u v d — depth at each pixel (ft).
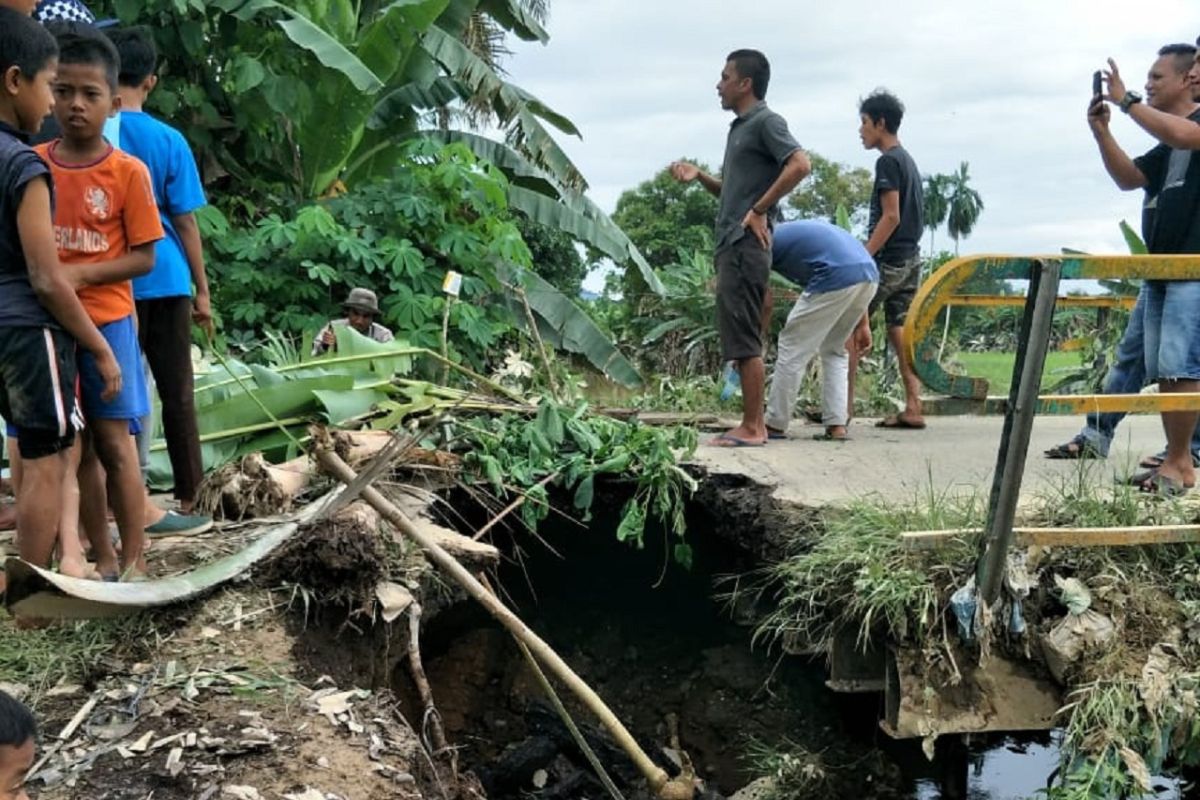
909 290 22.22
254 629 10.73
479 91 35.29
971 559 12.42
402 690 12.35
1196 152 14.66
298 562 11.30
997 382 29.84
